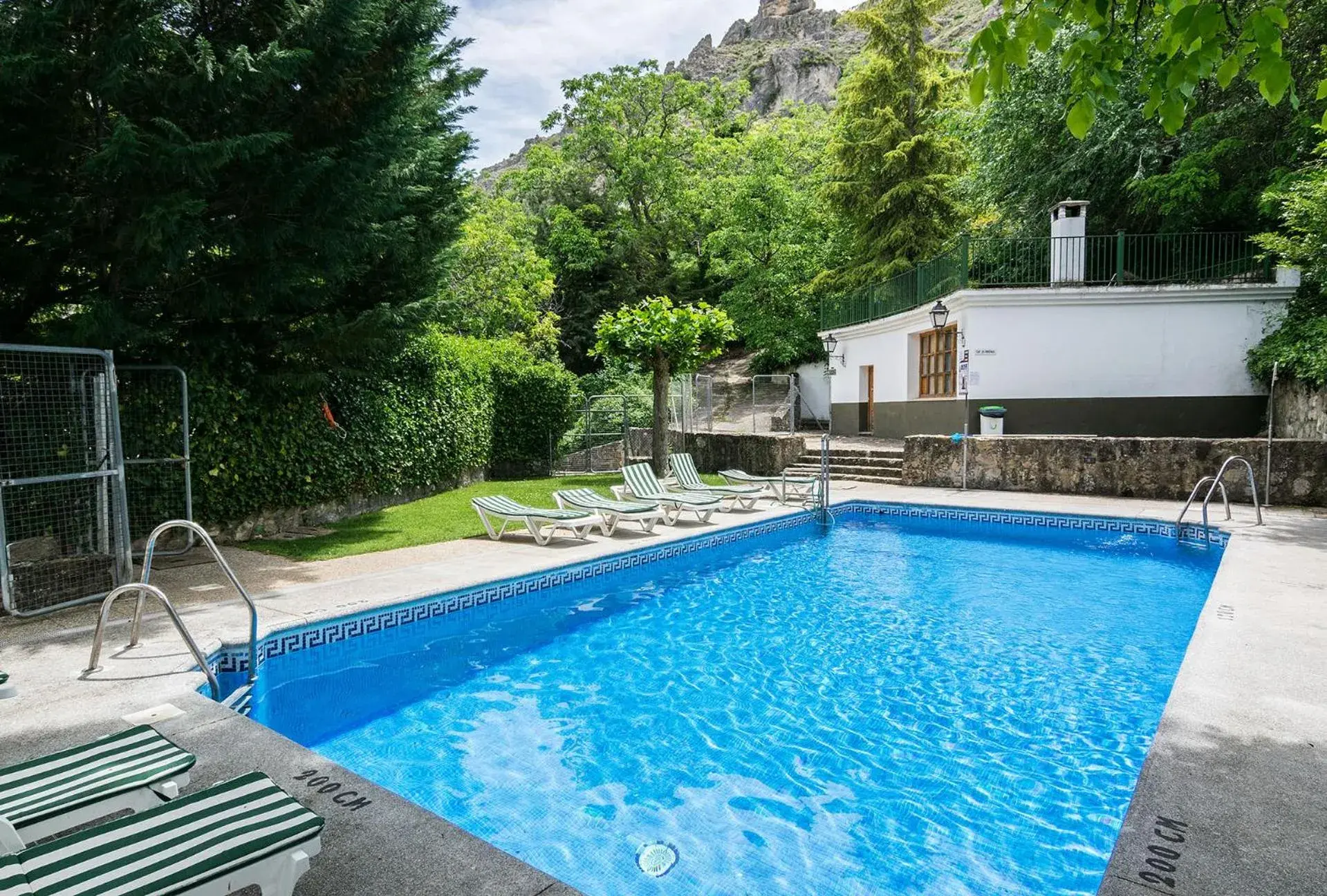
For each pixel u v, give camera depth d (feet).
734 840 11.09
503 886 7.72
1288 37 47.50
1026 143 62.03
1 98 19.33
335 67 23.80
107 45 19.48
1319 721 11.84
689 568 30.32
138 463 25.44
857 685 17.56
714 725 15.37
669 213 123.03
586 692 17.33
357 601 20.42
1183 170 51.70
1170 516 34.09
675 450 68.54
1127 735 14.71
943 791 12.50
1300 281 47.70
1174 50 9.33
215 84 21.20
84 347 21.81
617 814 11.87
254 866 6.71
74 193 22.20
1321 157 44.68
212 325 28.53
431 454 44.32
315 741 14.79
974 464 44.96
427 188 31.17
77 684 14.25
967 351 51.16
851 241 96.17
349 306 33.24
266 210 24.48
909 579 28.32
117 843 6.69
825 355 89.86
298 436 32.94
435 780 13.11
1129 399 50.44
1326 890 7.55
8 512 22.47
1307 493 36.47
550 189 126.93
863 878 10.09
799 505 40.73
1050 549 33.50
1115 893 7.51
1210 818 8.97
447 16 26.99
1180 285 49.08
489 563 25.88
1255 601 19.12
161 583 22.97
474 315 83.51
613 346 50.06
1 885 5.98
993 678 17.88
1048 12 8.82
